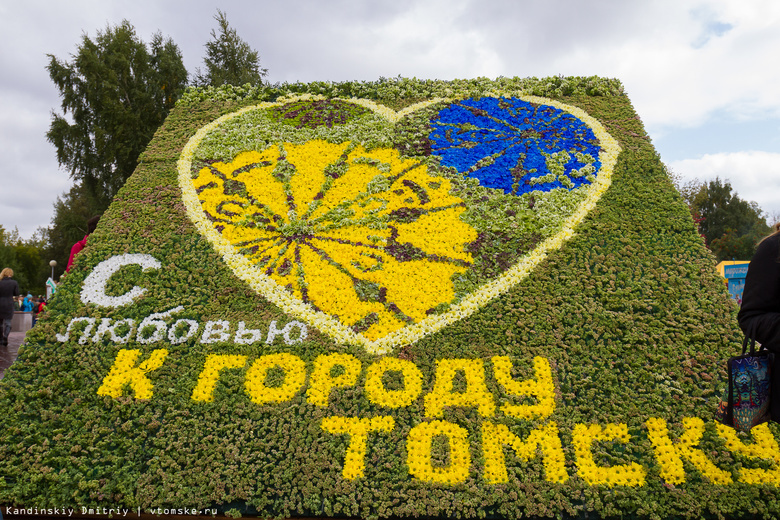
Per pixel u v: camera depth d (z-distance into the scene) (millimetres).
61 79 22797
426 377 4789
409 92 8758
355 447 4234
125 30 23906
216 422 4473
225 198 6996
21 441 4363
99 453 4293
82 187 24688
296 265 6129
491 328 5199
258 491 4016
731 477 4000
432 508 3846
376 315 5480
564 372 4734
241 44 25000
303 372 4879
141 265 5977
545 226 6316
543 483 3967
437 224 6547
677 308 5227
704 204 38781
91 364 4922
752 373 3064
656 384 4617
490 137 7766
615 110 8172
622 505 3840
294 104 8719
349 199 6941
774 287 2881
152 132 23484
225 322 5375
